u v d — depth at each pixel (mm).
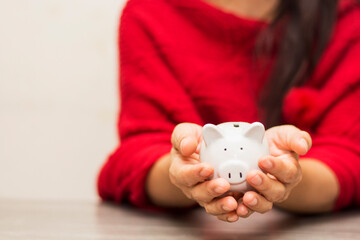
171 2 1382
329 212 1056
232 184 726
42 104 2150
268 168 715
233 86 1372
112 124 2158
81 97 2156
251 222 949
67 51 2156
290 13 1329
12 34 2148
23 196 2145
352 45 1342
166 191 1014
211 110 1359
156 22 1357
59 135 2152
